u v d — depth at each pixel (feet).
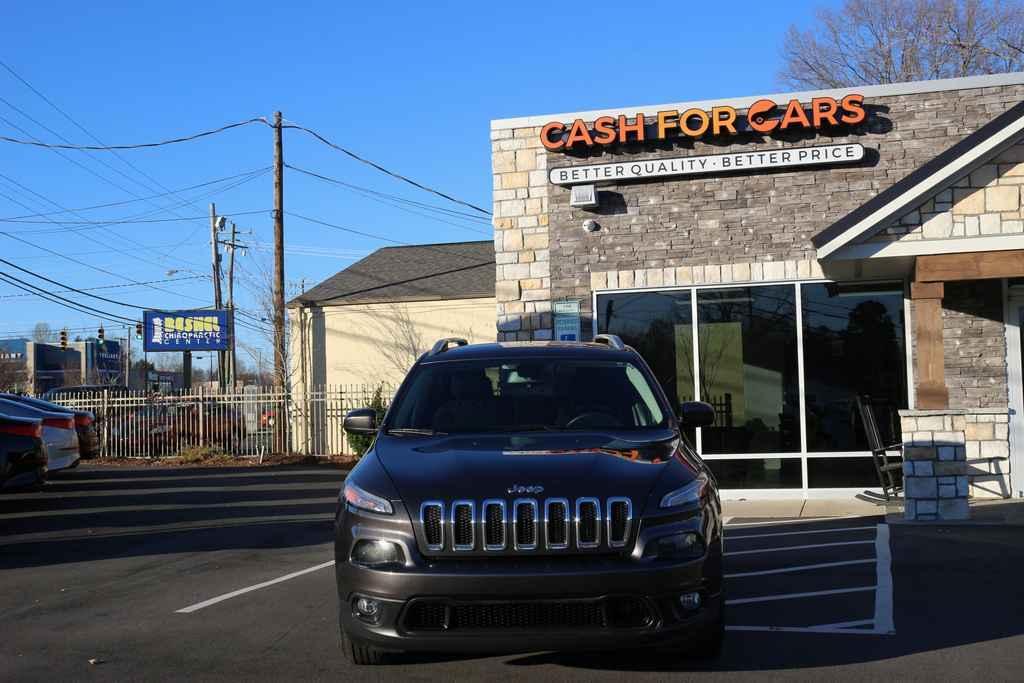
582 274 46.73
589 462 18.22
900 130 44.09
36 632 22.91
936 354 37.68
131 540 37.01
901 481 43.93
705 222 45.62
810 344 44.86
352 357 88.79
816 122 43.93
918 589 25.34
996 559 28.94
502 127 47.75
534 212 47.29
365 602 17.17
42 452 46.26
